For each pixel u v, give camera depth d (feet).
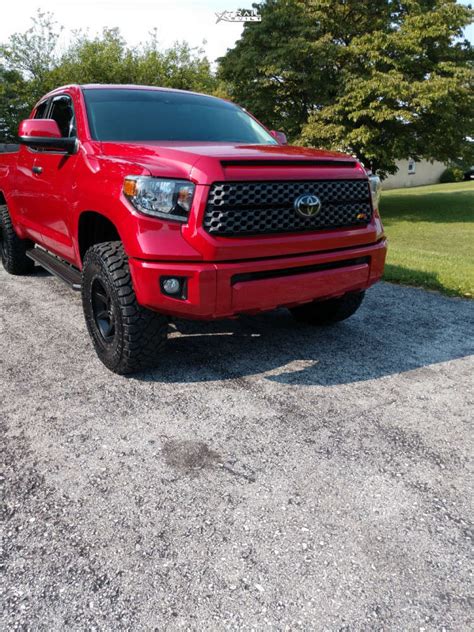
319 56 50.47
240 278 9.16
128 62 75.00
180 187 8.71
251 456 7.95
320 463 7.77
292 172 9.48
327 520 6.52
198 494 7.02
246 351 12.39
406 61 51.42
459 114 57.06
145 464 7.72
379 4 56.44
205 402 9.73
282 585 5.51
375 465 7.73
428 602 5.32
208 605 5.26
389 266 22.40
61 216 12.71
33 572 5.67
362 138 49.52
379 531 6.34
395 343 12.99
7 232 18.83
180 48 79.15
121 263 9.88
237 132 13.58
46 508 6.72
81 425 8.86
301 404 9.68
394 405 9.66
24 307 15.89
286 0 52.13
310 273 9.91
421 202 78.59
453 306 16.53
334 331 13.94
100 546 6.06
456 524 6.49
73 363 11.57
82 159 11.24
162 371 11.16
